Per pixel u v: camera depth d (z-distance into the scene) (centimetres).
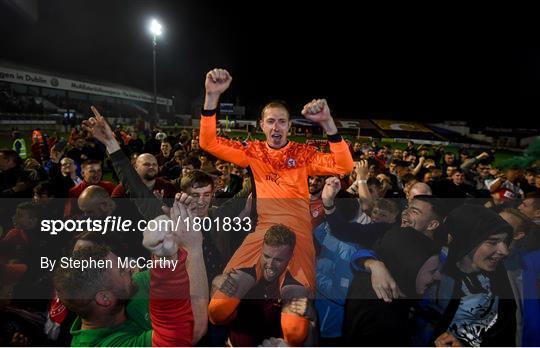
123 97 4691
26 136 1923
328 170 252
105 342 163
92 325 167
